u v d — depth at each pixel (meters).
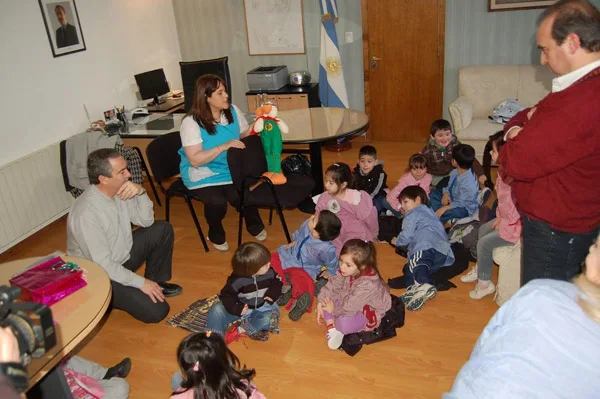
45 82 4.18
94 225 2.53
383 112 5.63
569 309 0.96
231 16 5.80
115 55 4.97
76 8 4.45
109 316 2.95
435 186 3.78
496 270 3.13
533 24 4.80
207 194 3.34
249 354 2.56
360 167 3.74
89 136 3.82
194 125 3.26
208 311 2.88
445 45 5.14
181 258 3.54
